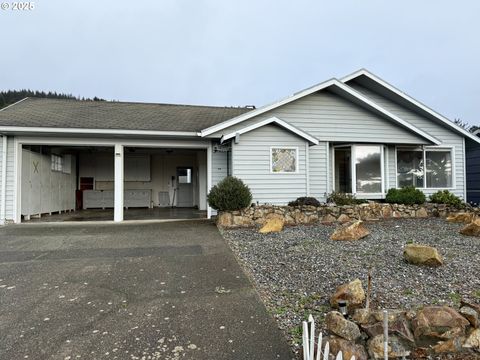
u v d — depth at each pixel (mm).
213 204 8406
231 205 8305
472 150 14109
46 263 5184
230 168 10133
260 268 4832
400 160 11930
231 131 10172
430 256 4594
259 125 9266
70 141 9906
